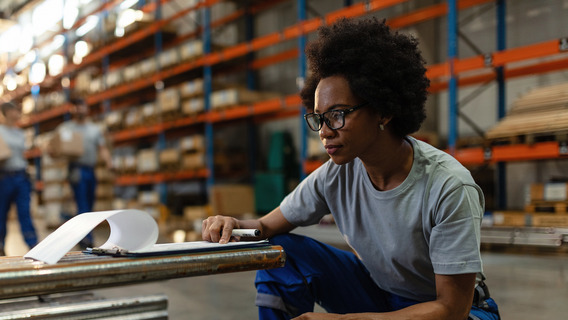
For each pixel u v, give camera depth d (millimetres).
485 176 5145
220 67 8609
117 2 10320
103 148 5695
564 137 3955
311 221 1361
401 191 1084
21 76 14562
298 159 7863
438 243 1027
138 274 724
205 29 7801
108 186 9312
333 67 990
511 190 5441
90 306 1305
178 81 9180
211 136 7645
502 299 2611
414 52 1069
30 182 4973
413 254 1122
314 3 7691
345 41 987
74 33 12352
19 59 15031
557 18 5145
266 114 8203
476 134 5762
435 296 1231
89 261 706
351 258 1395
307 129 6117
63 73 12016
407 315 948
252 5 8516
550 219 4152
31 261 783
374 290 1370
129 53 10438
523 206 5336
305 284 1247
